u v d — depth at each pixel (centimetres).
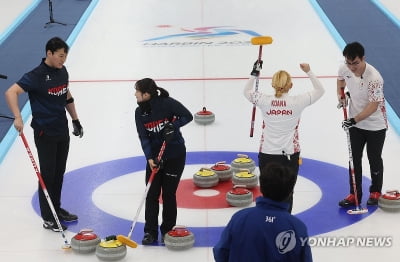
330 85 2875
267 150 1641
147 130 1644
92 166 2216
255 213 1033
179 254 1647
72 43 3491
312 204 1912
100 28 3756
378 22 3784
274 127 1630
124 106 2725
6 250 1692
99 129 2520
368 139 1834
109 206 1927
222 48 3384
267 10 4050
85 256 1653
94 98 2803
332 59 3200
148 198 1689
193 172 2139
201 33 3656
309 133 2458
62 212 1836
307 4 4153
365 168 2152
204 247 1680
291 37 3541
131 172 2169
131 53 3344
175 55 3300
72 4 4269
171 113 1628
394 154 2275
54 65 1684
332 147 2341
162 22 3862
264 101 1631
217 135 2448
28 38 3584
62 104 1730
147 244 1698
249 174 2006
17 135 2452
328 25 3697
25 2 4331
